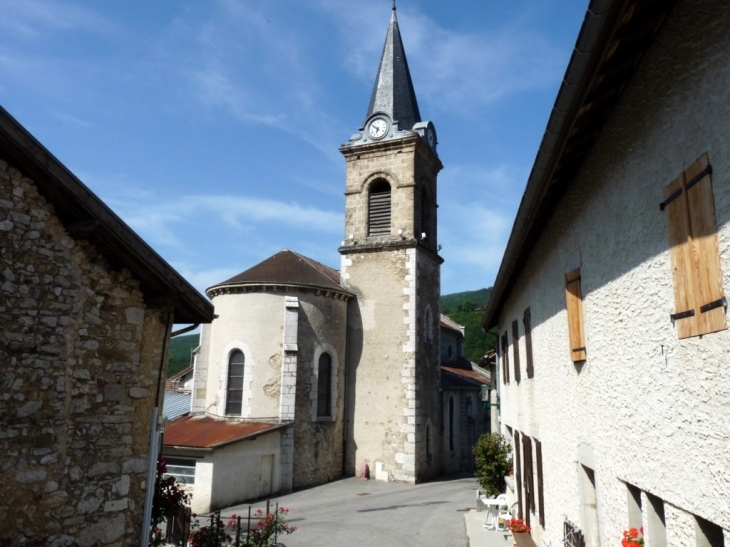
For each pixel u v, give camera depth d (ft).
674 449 12.34
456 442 83.51
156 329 24.99
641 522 14.99
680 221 11.95
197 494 54.03
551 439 24.79
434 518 49.24
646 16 11.89
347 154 82.43
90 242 22.09
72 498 20.59
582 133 16.52
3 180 19.33
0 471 18.61
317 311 69.97
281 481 61.72
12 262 19.42
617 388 15.83
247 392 64.95
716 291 10.55
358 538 42.42
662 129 12.82
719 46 10.42
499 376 54.49
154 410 24.34
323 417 68.69
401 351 72.69
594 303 17.93
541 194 18.98
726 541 10.27
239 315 67.56
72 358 21.02
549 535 25.52
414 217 77.30
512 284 36.47
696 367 11.38
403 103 85.51
